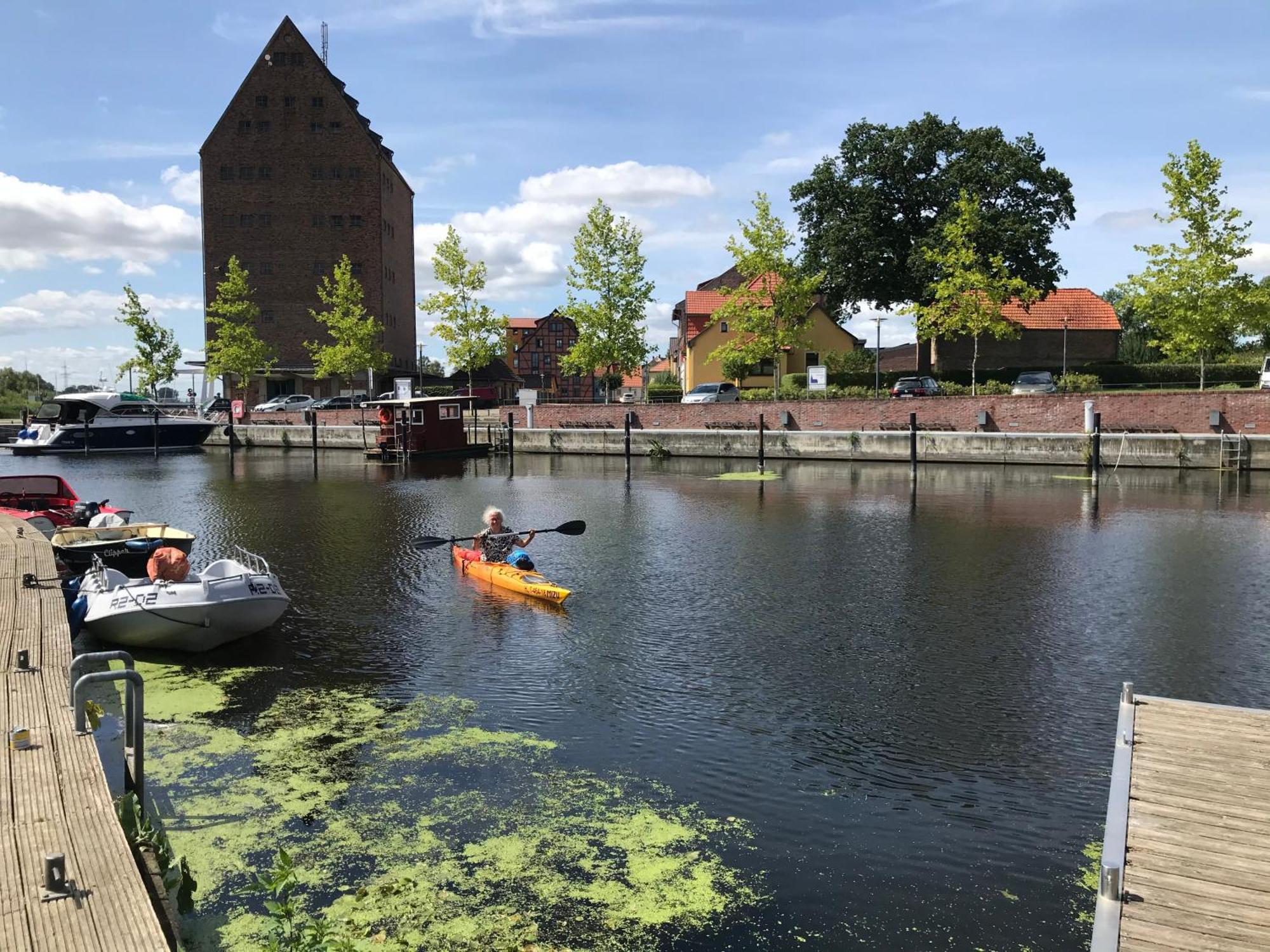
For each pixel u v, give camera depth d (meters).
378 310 79.00
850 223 53.31
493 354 60.59
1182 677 11.58
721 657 12.45
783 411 43.84
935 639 13.23
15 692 8.33
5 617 10.96
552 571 17.95
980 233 50.16
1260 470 34.19
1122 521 23.67
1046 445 37.03
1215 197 38.47
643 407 47.56
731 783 8.62
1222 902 5.25
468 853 7.36
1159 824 6.11
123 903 4.94
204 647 12.57
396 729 9.98
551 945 6.18
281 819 7.91
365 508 27.38
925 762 9.05
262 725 10.07
